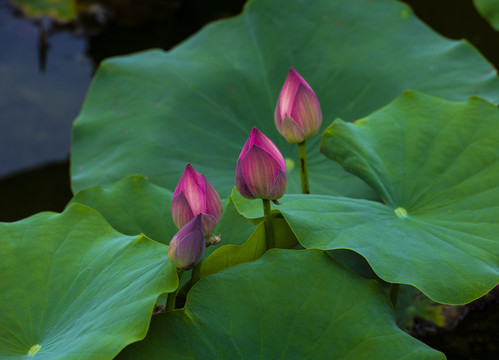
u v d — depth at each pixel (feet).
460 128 8.23
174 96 9.25
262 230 7.85
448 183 8.07
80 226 7.93
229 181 8.82
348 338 7.51
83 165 8.98
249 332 7.52
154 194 8.34
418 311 8.55
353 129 8.27
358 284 7.65
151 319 7.51
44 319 7.61
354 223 7.86
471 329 8.45
